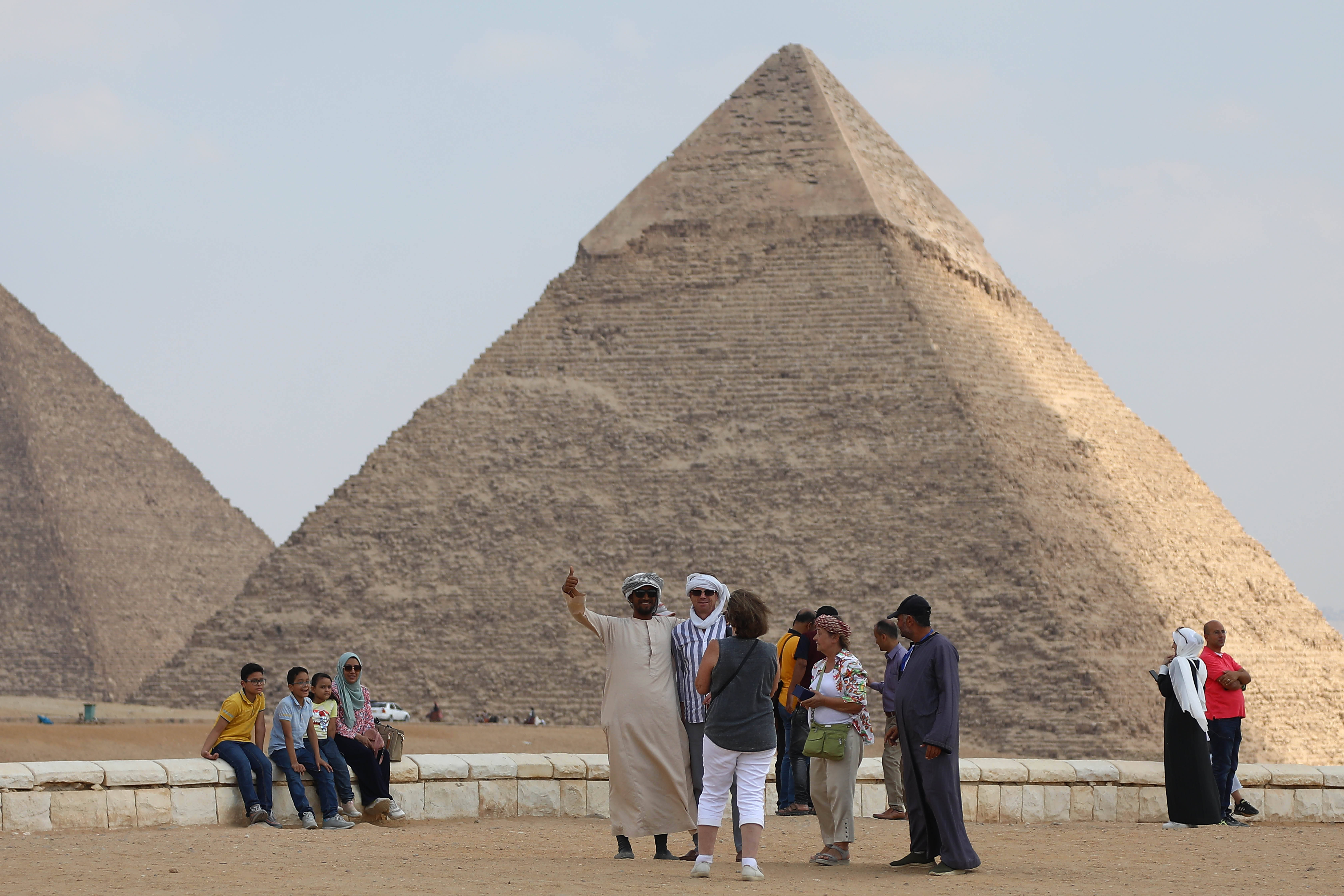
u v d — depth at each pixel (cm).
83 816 4844
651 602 4447
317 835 4850
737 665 4194
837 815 4488
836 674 4512
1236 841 4862
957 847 4266
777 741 5078
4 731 14912
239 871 4131
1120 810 5625
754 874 4125
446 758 5394
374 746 5212
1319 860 4475
